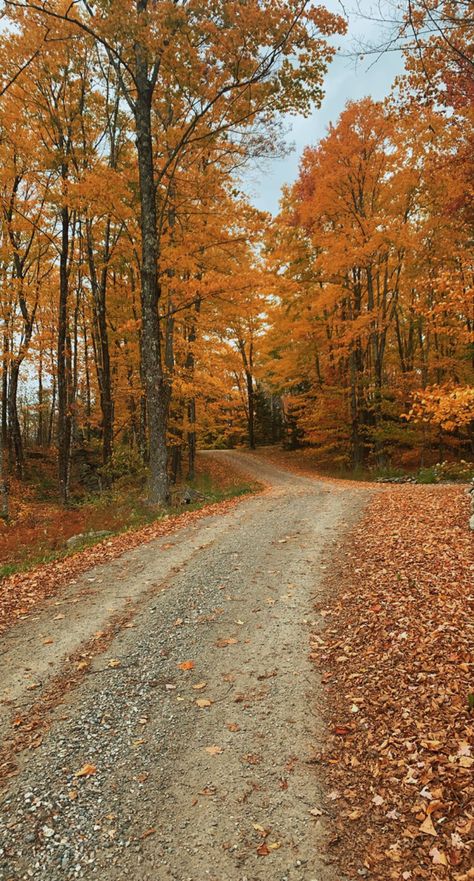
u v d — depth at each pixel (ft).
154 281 36.24
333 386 71.36
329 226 61.98
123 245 45.73
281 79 30.96
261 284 36.14
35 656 15.10
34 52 36.45
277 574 20.53
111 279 57.00
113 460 49.96
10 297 42.86
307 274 68.74
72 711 12.04
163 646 15.15
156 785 9.45
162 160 41.60
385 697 11.39
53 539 31.53
